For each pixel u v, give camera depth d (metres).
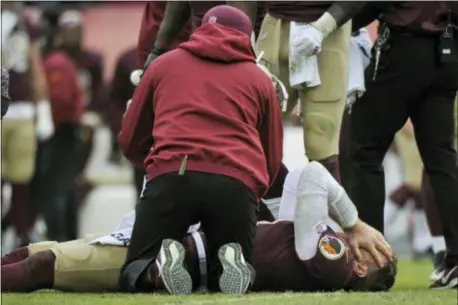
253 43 22.11
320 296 18.52
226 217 19.12
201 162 19.09
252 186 19.23
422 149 22.81
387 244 20.30
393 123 22.81
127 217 20.75
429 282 25.95
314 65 21.86
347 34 22.19
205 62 19.62
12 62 36.75
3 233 39.09
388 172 43.72
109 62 53.56
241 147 19.27
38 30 42.56
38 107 39.72
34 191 40.19
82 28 43.75
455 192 22.53
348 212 20.08
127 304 17.56
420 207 39.66
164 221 19.20
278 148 20.00
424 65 22.28
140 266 19.20
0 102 21.77
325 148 22.19
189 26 24.02
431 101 22.61
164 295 18.67
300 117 22.77
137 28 54.31
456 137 25.89
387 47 22.41
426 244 39.31
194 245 19.41
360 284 20.00
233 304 17.28
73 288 20.00
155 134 19.42
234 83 19.50
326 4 21.83
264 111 19.77
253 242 19.62
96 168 45.84
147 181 19.41
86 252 19.94
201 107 19.31
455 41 22.25
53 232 40.25
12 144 37.34
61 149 40.41
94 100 46.06
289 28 22.11
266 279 19.84
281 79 22.42
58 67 40.34
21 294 19.44
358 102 23.00
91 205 43.91
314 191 19.78
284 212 20.77
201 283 19.45
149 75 19.83
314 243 19.66
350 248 20.08
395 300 18.19
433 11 22.12
